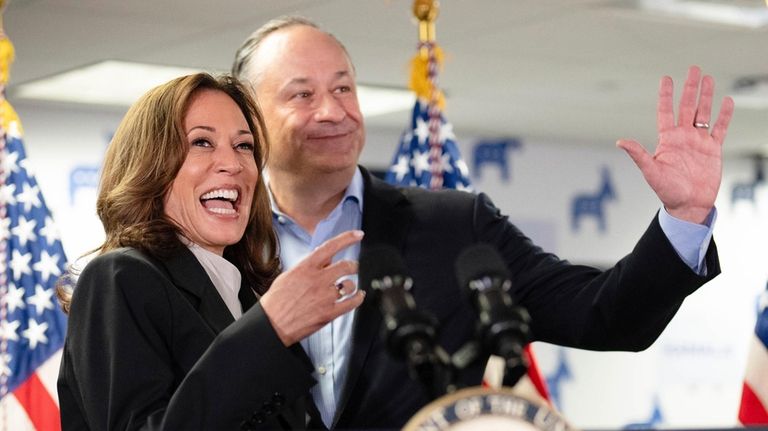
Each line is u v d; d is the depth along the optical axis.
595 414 12.26
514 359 1.48
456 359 1.53
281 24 3.13
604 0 6.85
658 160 2.36
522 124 11.24
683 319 12.82
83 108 9.85
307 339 2.79
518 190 12.03
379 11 6.83
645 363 12.56
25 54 7.80
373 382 2.65
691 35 7.72
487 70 8.77
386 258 1.61
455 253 2.82
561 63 8.53
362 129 3.07
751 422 3.68
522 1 6.77
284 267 3.04
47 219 4.20
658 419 12.55
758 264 13.16
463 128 11.50
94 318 2.26
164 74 8.53
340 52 3.07
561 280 2.79
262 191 2.70
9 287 4.18
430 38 4.01
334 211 3.03
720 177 2.37
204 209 2.47
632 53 8.21
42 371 4.18
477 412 1.34
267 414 2.02
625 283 2.52
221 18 6.94
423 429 1.33
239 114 2.56
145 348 2.22
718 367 12.93
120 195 2.44
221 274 2.48
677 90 9.53
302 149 2.97
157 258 2.38
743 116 10.52
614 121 11.05
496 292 1.56
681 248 2.39
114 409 2.17
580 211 12.26
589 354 12.27
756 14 7.39
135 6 6.63
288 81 2.99
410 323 1.52
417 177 4.62
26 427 4.18
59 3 6.53
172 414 1.99
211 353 2.01
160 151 2.44
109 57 7.95
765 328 3.71
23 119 9.73
